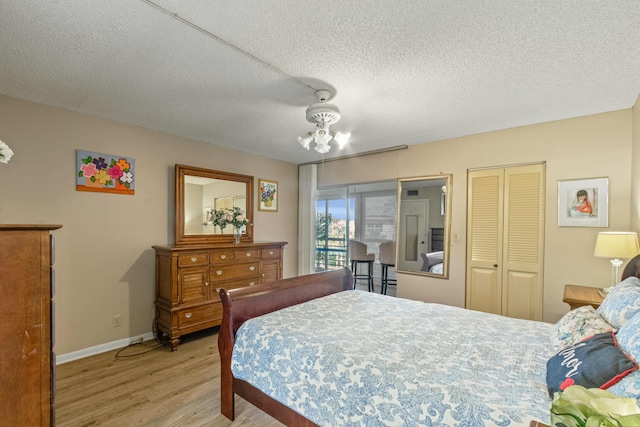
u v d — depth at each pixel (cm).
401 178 398
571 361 119
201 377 246
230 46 176
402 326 189
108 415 196
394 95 239
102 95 244
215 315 332
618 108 263
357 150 422
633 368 101
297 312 213
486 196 335
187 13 148
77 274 280
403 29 159
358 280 583
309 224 491
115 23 155
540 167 304
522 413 104
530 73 204
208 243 368
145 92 238
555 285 294
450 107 263
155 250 329
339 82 219
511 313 318
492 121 299
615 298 159
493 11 145
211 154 388
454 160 356
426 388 121
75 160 279
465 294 347
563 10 143
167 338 316
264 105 263
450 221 358
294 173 511
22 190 251
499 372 133
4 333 113
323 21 154
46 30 160
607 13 144
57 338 269
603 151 271
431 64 194
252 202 421
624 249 218
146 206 327
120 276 307
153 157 333
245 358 181
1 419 113
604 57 183
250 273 372
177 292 303
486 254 335
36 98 250
